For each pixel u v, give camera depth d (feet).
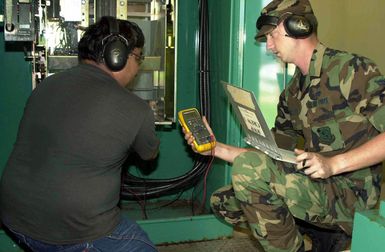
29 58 6.82
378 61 7.25
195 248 6.51
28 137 3.82
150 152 4.29
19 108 7.30
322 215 4.33
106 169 3.78
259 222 4.32
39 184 3.61
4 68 7.15
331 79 4.37
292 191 4.22
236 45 6.26
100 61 4.08
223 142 6.68
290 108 4.97
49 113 3.77
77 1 5.84
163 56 6.25
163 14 6.19
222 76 6.66
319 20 6.92
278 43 4.56
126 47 4.12
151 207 7.89
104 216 3.79
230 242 6.70
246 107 4.34
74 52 5.91
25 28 5.66
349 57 4.33
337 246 4.58
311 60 4.51
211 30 7.16
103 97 3.78
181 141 8.07
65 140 3.64
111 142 3.73
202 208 7.66
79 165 3.64
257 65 6.32
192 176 7.46
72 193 3.59
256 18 6.23
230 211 5.22
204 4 7.13
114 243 3.80
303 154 3.85
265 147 4.46
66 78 3.93
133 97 3.94
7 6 5.59
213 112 7.19
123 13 6.02
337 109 4.36
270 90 6.39
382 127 4.07
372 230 2.97
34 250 3.90
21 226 3.77
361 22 7.13
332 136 4.40
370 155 3.87
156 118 6.33
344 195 4.37
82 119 3.68
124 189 7.39
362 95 4.18
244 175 4.30
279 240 4.33
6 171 3.87
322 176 3.82
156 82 6.29
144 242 3.96
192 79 7.91
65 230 3.63
